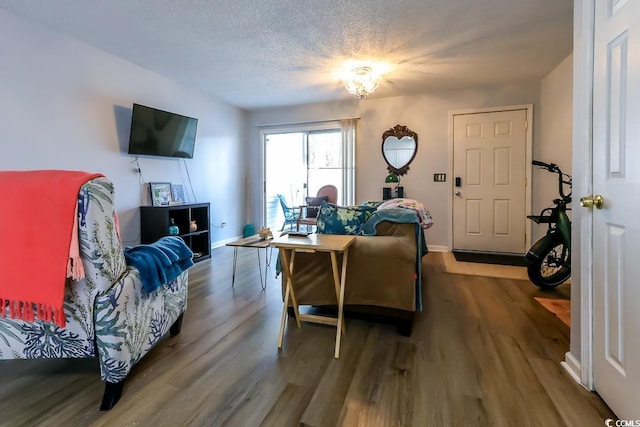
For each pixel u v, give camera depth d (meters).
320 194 5.51
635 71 1.11
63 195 1.21
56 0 2.25
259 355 1.77
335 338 1.97
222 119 4.88
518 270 3.47
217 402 1.38
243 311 2.40
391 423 1.25
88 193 1.22
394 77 3.79
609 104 1.28
